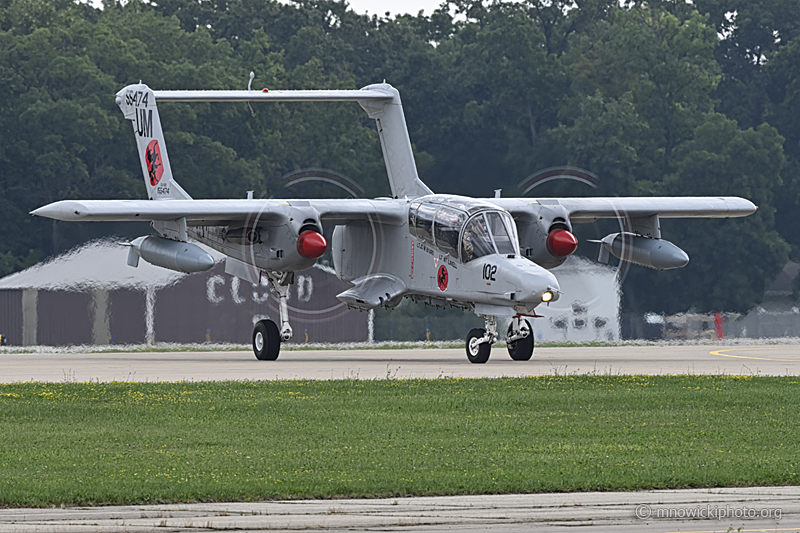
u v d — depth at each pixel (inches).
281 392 2397.9
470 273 3161.9
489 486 1408.7
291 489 1381.6
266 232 3437.5
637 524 1238.9
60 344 5275.6
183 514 1275.8
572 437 1807.3
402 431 1857.8
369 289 3540.8
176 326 5383.9
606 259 3870.6
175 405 2174.0
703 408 2166.6
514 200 3513.8
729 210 3759.8
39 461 1566.2
